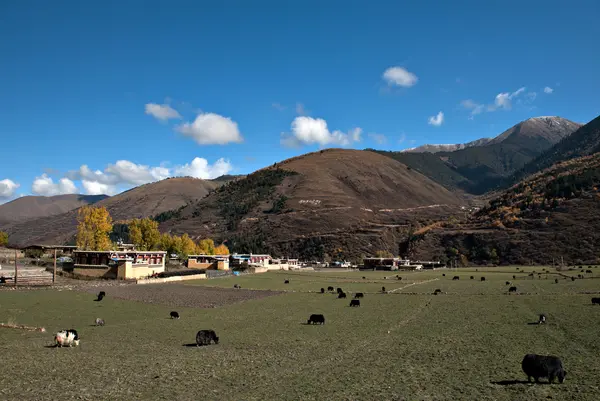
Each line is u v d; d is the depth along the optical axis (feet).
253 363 100.22
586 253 552.41
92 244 414.62
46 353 110.63
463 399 73.05
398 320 165.27
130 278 333.21
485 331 137.69
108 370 93.15
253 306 214.48
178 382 84.23
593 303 193.98
